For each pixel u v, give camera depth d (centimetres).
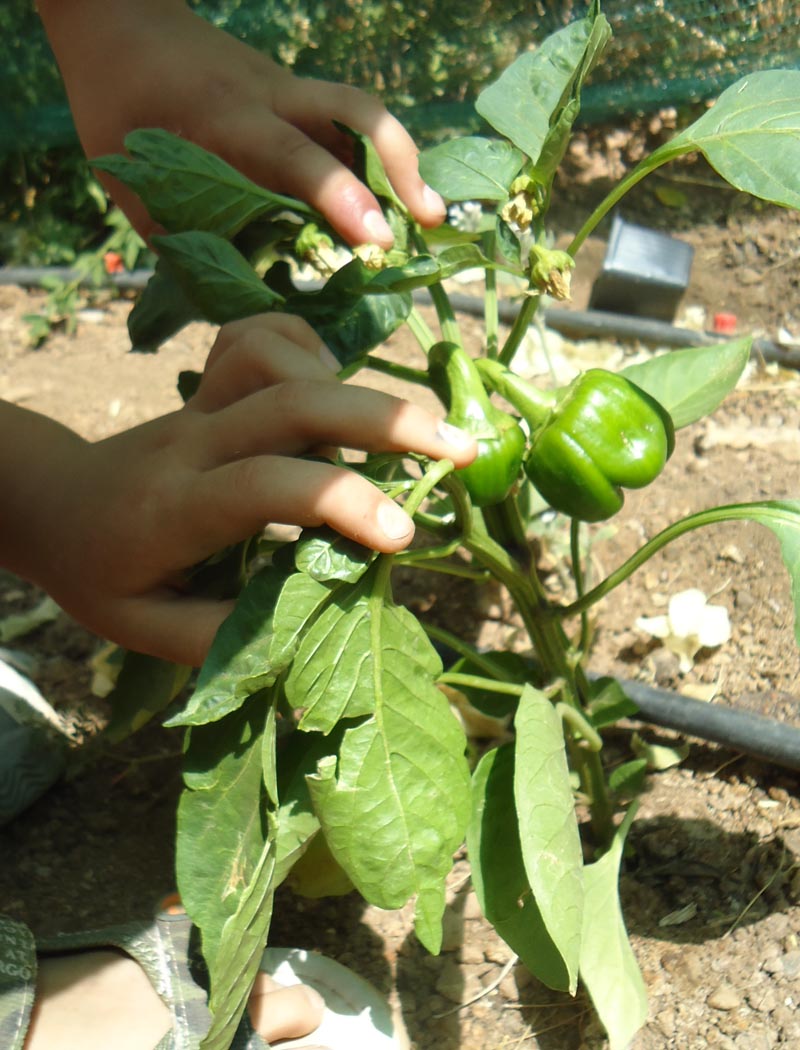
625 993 48
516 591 52
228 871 40
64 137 102
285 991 52
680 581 69
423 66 97
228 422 42
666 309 87
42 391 89
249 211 48
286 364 43
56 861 61
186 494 42
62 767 64
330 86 54
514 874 48
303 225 52
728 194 93
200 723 37
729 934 55
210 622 46
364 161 52
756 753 60
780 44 86
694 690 64
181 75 55
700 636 65
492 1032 54
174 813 63
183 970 51
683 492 73
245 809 40
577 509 49
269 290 46
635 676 66
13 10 99
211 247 45
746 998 53
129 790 64
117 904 59
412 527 39
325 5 95
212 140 54
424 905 41
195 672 71
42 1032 49
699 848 58
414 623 42
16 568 51
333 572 38
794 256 87
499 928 47
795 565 46
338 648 39
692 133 45
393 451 42
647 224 92
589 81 90
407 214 52
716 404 56
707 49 87
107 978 52
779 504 47
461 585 71
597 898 50
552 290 45
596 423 48
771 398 79
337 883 55
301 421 41
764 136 43
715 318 86
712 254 90
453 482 44
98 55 56
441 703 42
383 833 40
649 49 88
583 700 57
